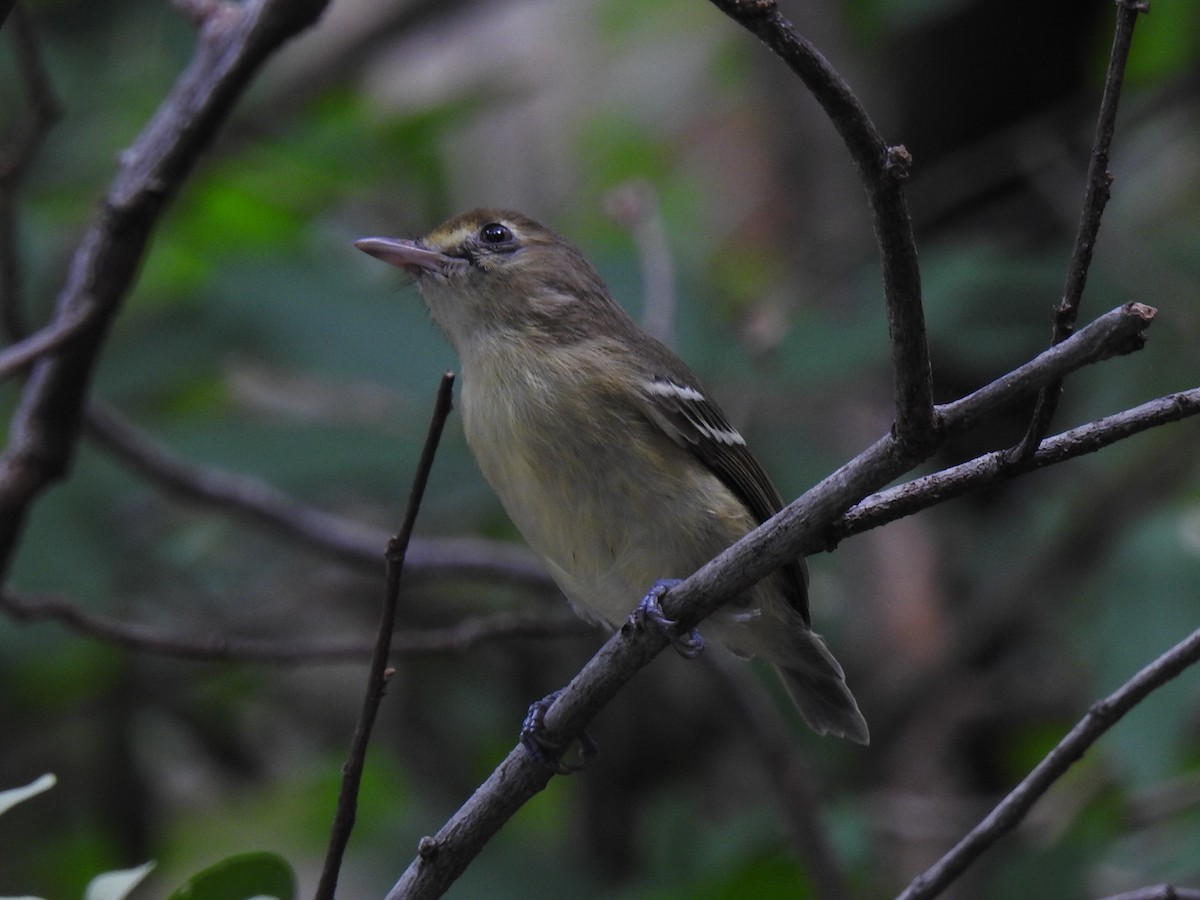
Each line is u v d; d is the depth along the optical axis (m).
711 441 7.74
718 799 12.30
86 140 11.98
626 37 17.22
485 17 16.41
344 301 10.52
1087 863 9.99
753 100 16.00
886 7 12.79
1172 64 13.56
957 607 13.00
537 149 16.38
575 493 7.64
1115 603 9.88
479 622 8.91
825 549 5.33
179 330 10.68
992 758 12.68
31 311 11.03
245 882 5.29
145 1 12.40
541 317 7.99
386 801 13.03
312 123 12.61
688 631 5.59
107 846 12.09
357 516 12.72
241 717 13.61
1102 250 11.97
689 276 11.20
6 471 7.65
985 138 14.19
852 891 10.34
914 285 4.57
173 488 9.79
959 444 12.35
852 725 8.36
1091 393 11.68
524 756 5.78
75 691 12.17
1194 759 11.29
